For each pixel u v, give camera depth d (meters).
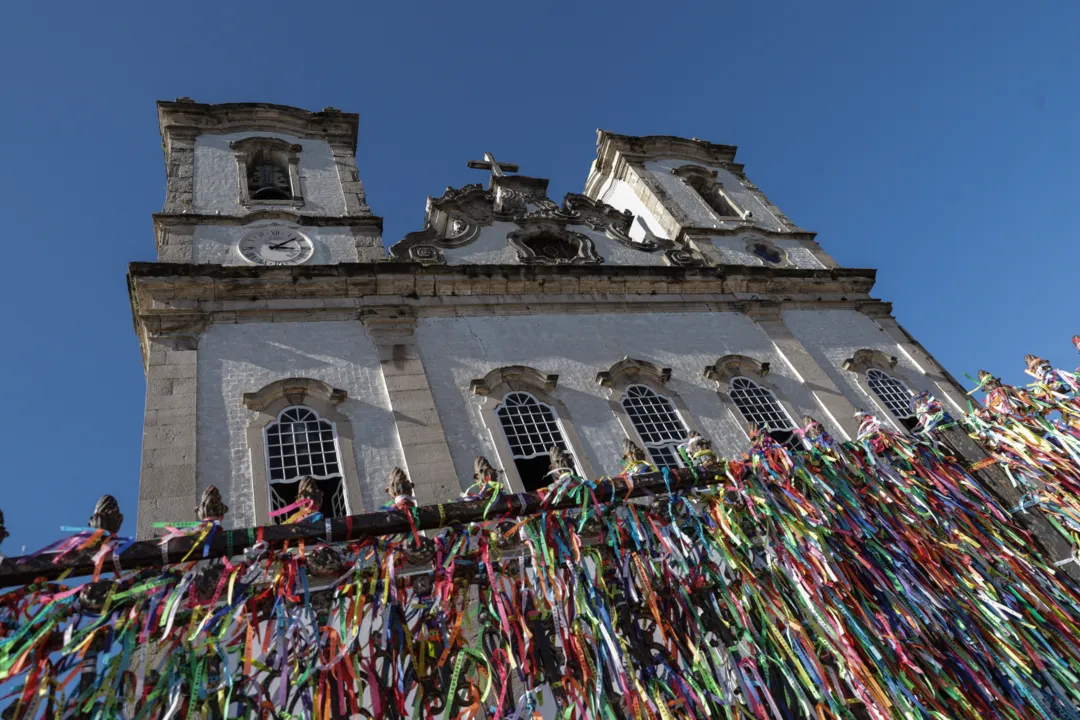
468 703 7.32
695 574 8.77
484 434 13.40
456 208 19.52
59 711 5.83
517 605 7.89
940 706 8.32
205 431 12.03
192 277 14.17
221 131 19.50
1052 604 10.12
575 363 15.48
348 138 20.53
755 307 18.36
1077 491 11.56
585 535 9.04
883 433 11.62
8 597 6.18
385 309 15.05
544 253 19.38
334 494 11.88
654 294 17.97
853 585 9.20
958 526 10.81
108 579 6.78
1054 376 13.67
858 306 19.75
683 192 23.30
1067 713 8.92
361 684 6.87
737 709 7.68
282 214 17.02
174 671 6.40
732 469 9.48
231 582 6.68
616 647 7.59
